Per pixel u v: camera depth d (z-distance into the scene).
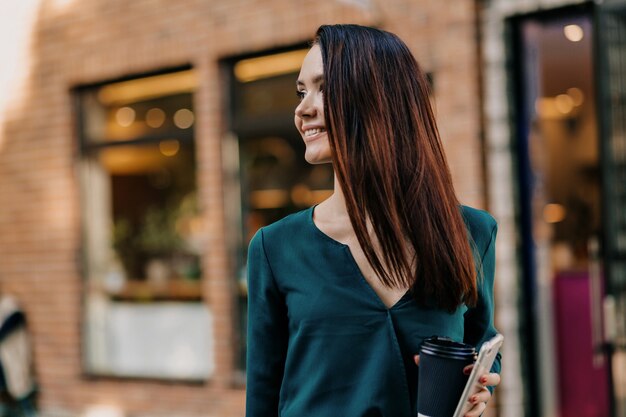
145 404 7.05
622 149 4.79
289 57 6.18
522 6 5.11
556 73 5.30
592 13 5.00
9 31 7.72
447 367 1.66
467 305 1.82
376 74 1.77
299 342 1.82
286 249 1.86
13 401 7.66
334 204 1.85
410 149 1.76
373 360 1.76
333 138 1.76
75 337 7.49
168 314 7.01
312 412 1.79
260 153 6.35
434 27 5.33
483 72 5.24
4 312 7.52
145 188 7.05
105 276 7.35
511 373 5.26
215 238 6.57
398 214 1.74
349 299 1.78
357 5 5.38
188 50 6.61
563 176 5.54
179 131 6.82
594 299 5.23
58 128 7.46
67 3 7.34
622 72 4.77
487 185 5.25
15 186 7.81
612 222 4.80
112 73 7.07
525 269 5.36
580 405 5.56
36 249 7.71
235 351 6.61
